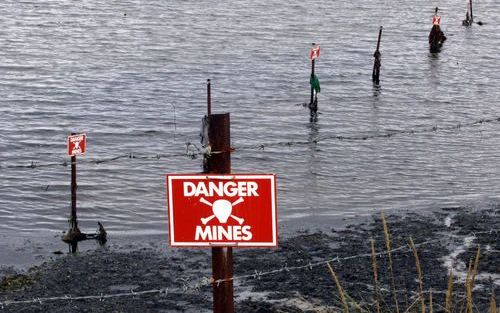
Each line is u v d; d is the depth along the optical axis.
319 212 22.73
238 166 28.27
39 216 22.80
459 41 59.47
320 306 14.27
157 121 34.78
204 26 60.88
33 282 16.58
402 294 14.77
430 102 40.44
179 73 45.22
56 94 39.41
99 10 66.38
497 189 25.56
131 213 23.17
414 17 69.44
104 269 17.39
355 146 30.95
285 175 27.12
